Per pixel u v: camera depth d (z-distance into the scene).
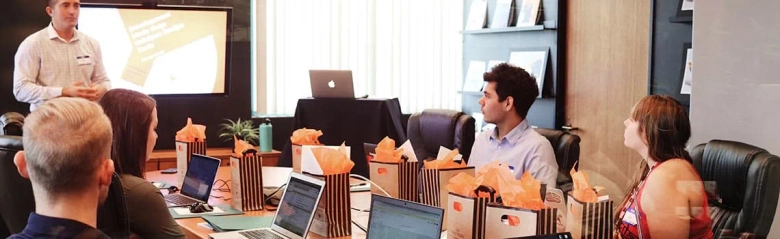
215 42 5.39
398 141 4.92
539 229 2.00
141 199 2.33
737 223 2.48
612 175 2.80
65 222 1.55
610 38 4.98
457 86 6.00
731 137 3.00
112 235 1.97
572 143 3.09
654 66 4.60
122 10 5.10
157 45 5.23
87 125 1.58
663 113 2.48
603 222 2.02
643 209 2.41
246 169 2.98
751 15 2.94
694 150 2.67
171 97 5.29
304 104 5.00
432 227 2.07
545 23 5.51
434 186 2.61
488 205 2.12
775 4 2.87
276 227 2.62
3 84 4.93
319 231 2.55
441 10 6.12
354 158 3.38
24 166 1.66
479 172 2.31
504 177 2.17
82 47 4.54
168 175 3.90
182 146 3.52
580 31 5.26
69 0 4.40
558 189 2.28
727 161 2.56
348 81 4.94
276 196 3.06
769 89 2.89
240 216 2.88
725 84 3.04
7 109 4.93
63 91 4.29
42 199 1.57
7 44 4.94
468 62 5.97
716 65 3.08
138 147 2.40
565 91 5.38
